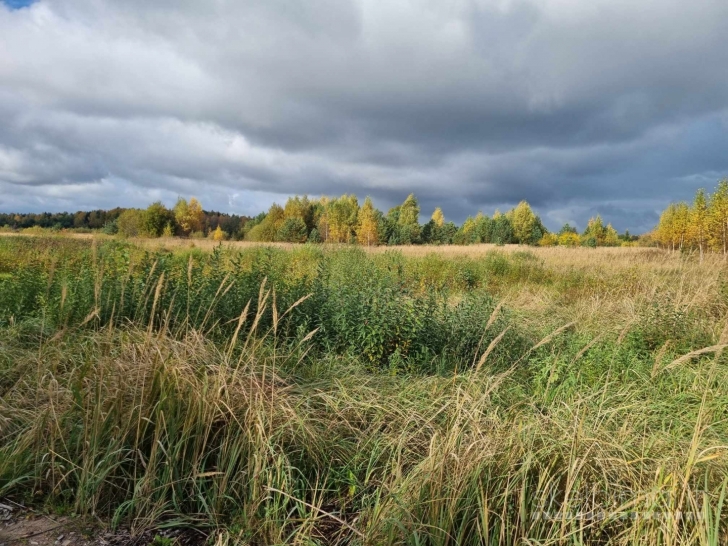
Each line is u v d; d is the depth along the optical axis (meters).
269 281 6.20
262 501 2.67
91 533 2.44
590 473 2.65
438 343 5.63
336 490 2.90
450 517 2.31
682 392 4.50
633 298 9.07
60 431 2.89
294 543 2.39
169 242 22.69
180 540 2.45
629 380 4.78
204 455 2.96
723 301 7.91
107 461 2.77
